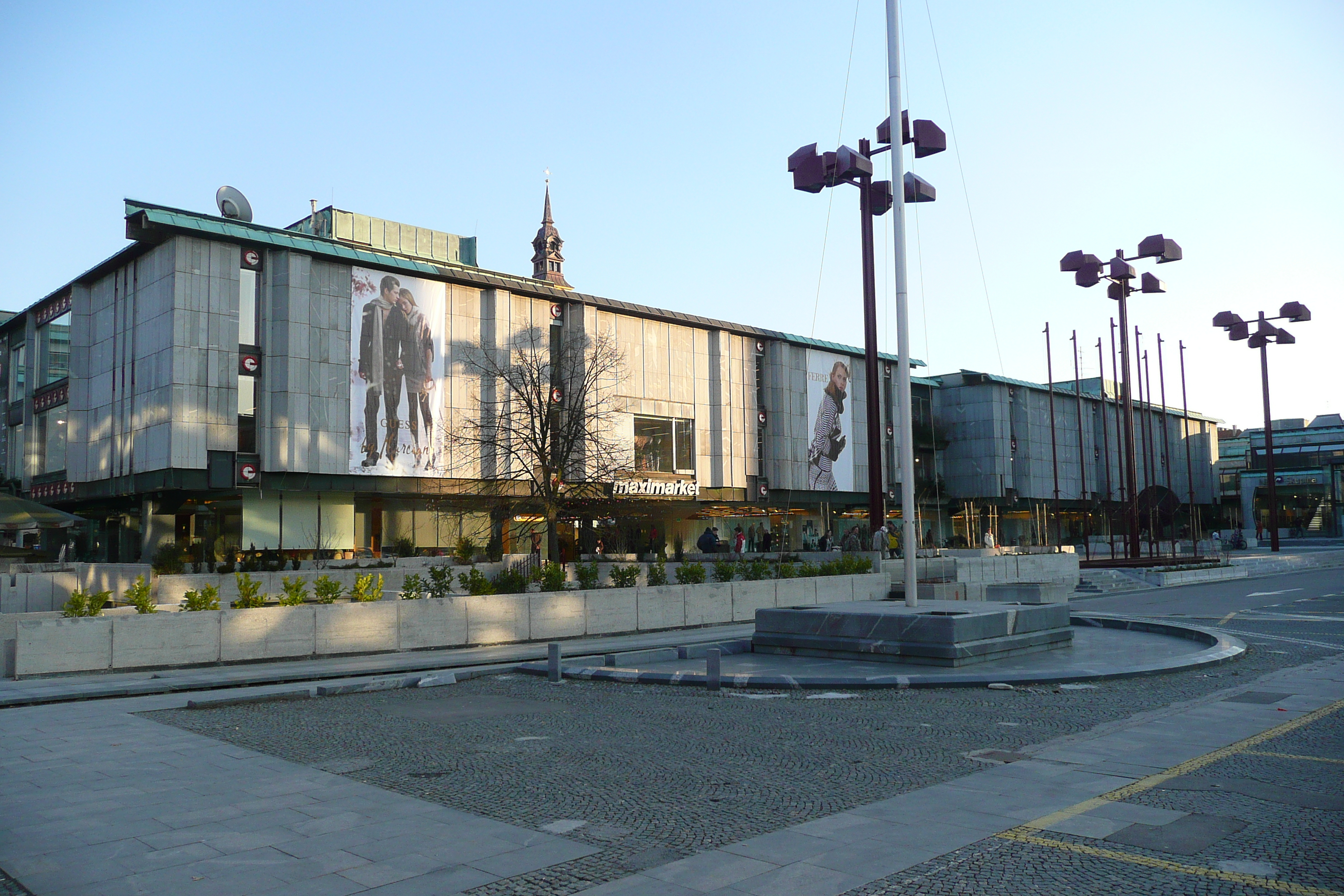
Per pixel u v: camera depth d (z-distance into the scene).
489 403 44.34
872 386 34.25
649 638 22.05
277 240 39.84
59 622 15.38
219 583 29.33
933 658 15.10
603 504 41.19
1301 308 55.72
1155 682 13.14
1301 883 5.25
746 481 58.00
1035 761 8.36
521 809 7.17
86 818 7.02
